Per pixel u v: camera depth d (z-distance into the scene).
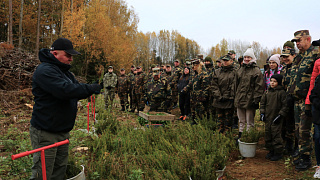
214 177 3.40
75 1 29.81
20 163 3.79
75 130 6.88
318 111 3.42
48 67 2.66
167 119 6.98
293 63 4.16
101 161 4.11
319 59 3.53
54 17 29.30
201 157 3.94
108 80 11.43
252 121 5.40
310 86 3.64
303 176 3.61
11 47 13.77
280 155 4.49
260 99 5.11
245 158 4.73
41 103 2.67
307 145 3.82
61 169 3.04
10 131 6.39
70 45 2.83
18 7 27.50
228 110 6.02
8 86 11.46
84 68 26.44
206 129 5.76
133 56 36.16
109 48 28.20
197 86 7.52
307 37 3.88
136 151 4.91
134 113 10.85
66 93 2.57
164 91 8.41
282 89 4.50
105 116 8.21
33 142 2.73
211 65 8.20
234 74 5.93
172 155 4.20
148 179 3.59
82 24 25.69
